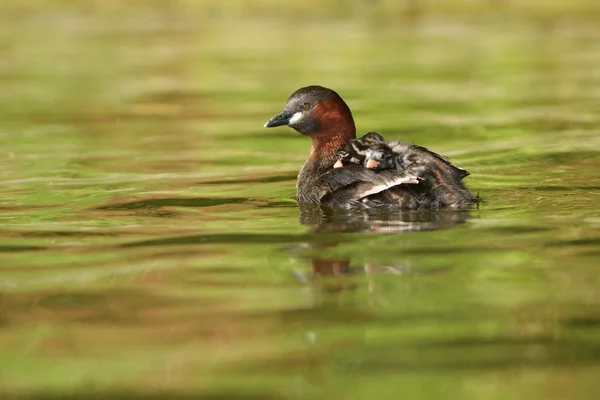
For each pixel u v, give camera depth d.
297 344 7.84
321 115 14.62
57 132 20.89
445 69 29.83
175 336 8.09
